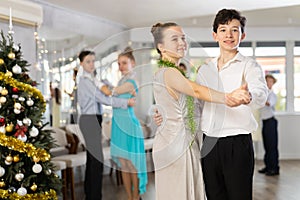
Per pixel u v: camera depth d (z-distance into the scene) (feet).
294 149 27.35
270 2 18.34
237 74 7.72
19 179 10.35
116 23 23.61
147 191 10.40
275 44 27.78
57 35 19.72
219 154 7.57
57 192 11.52
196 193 6.86
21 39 16.05
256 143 27.14
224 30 7.70
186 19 23.25
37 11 16.44
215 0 18.02
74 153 16.80
